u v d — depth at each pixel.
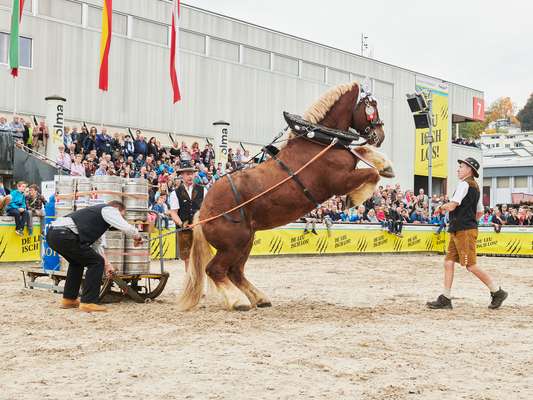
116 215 8.24
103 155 17.58
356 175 8.09
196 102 26.77
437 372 5.16
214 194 8.28
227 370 5.11
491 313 8.33
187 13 26.58
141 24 24.88
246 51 28.92
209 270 8.31
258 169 8.34
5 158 16.33
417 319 7.75
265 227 8.46
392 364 5.39
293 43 30.78
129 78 24.39
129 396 4.42
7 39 21.14
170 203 9.97
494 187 57.28
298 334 6.67
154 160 20.66
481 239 23.31
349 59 33.34
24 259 15.46
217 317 7.73
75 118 22.81
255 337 6.50
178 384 4.71
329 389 4.62
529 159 55.81
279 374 5.01
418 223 24.16
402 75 35.81
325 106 8.45
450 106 38.72
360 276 14.13
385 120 34.94
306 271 15.27
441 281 13.12
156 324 7.25
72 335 6.59
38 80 21.83
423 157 36.50
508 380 4.95
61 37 22.45
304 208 8.28
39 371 5.08
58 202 9.43
